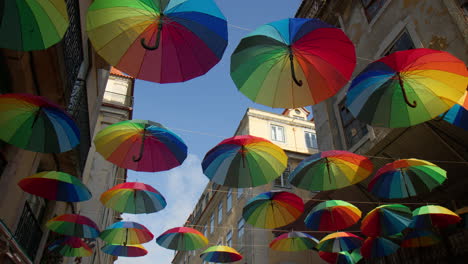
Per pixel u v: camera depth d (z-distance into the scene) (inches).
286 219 257.9
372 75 158.1
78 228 268.1
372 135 358.6
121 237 298.0
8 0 107.0
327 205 258.7
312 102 149.5
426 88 156.6
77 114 325.7
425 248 296.2
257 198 251.9
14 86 219.6
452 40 279.0
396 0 354.9
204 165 203.6
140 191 251.0
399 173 228.2
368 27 391.9
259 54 142.1
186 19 129.2
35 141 158.1
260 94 150.7
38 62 220.7
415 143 268.4
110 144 188.1
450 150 251.1
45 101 144.4
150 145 191.6
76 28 264.4
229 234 783.1
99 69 427.2
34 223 284.7
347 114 418.9
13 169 219.5
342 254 346.0
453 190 279.3
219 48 133.8
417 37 315.3
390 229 249.3
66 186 221.3
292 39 135.9
